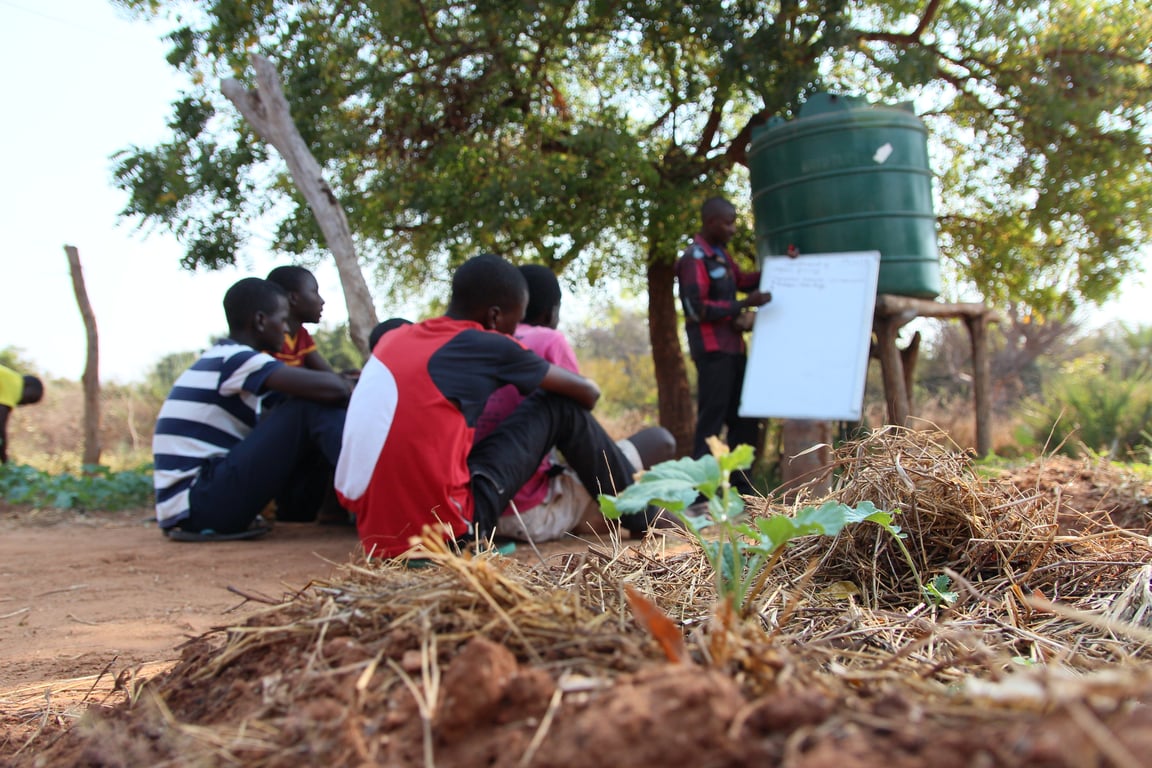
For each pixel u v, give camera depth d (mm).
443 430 3584
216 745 1314
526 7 6703
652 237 7617
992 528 2527
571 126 7652
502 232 7488
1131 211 7273
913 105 5680
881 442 2811
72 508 6207
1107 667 1660
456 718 1195
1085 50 6953
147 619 3178
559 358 4598
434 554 1548
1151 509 3908
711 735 1062
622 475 4387
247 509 4809
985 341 6594
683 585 2158
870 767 965
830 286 5430
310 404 4770
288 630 1593
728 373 6027
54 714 2018
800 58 6742
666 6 6785
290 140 6320
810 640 1849
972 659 1618
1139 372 9961
